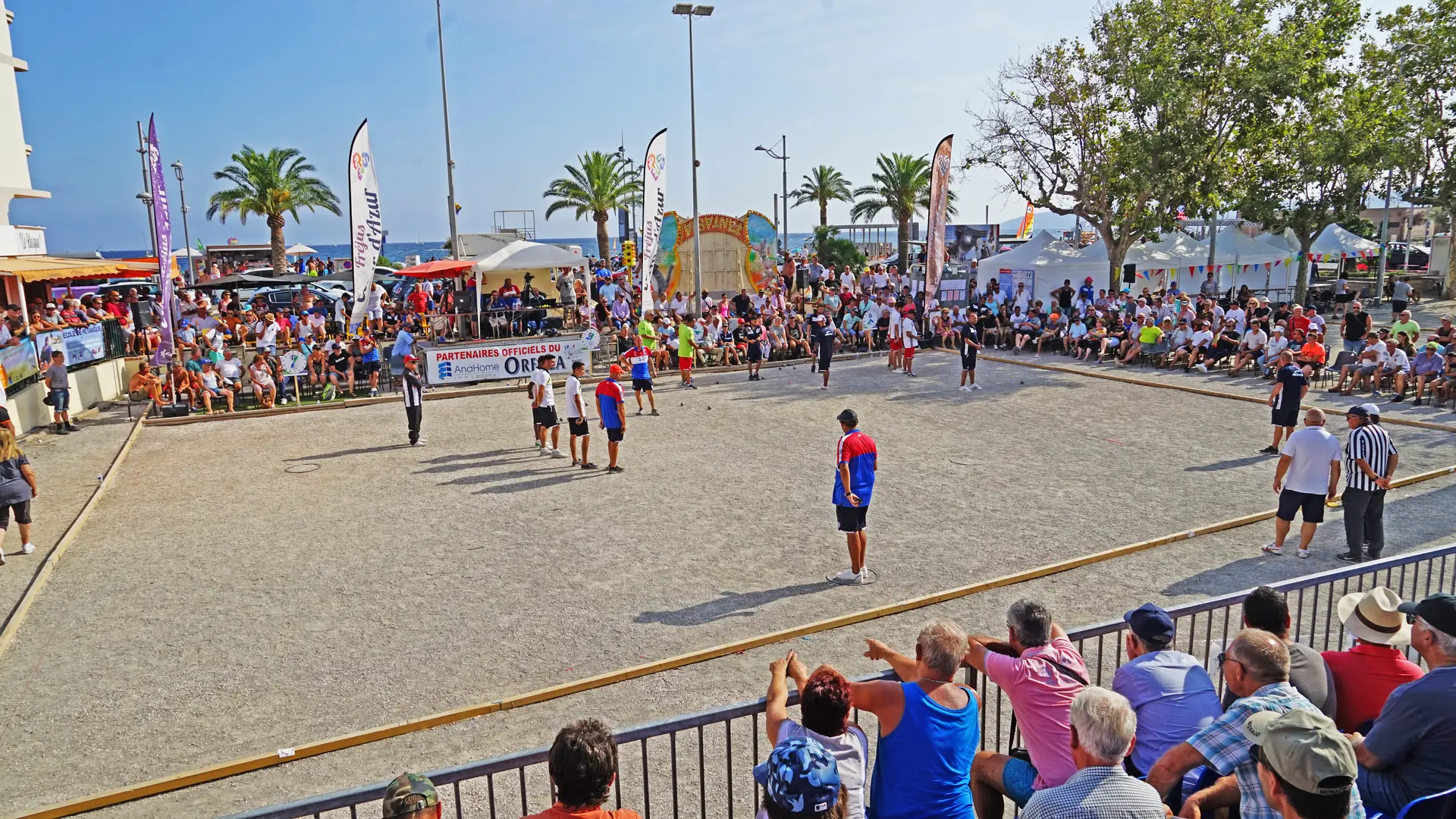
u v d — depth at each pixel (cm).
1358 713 443
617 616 858
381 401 2056
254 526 1162
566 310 3016
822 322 2125
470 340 2392
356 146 2086
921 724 373
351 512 1218
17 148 2316
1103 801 309
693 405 1973
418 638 816
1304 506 956
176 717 684
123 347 2211
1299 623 596
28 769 618
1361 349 1856
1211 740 361
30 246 2559
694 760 613
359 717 679
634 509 1213
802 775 272
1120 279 2962
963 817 378
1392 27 3328
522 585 941
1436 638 377
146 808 570
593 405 2012
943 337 2742
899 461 1443
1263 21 2686
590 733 323
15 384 1691
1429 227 5653
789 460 1470
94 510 1248
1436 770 355
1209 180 2812
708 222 3728
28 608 901
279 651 794
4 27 2269
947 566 970
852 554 929
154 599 923
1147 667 427
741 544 1059
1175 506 1163
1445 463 1296
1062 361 2438
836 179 5900
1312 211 3297
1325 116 3014
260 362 2033
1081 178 2922
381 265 5194
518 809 561
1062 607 851
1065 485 1278
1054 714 414
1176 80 2588
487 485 1352
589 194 4791
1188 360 2208
